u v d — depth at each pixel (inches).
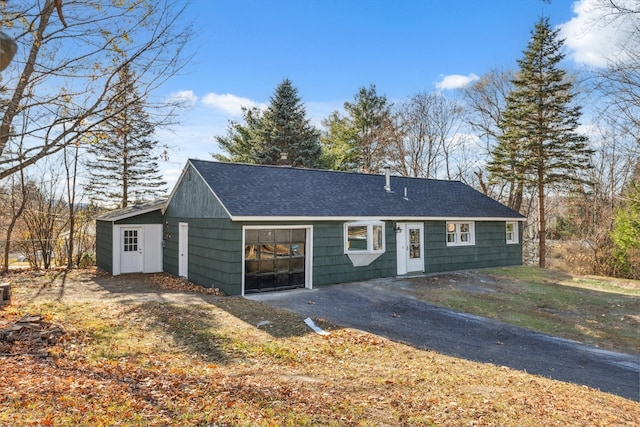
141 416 159.2
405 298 487.5
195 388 201.3
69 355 251.4
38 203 804.6
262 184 573.3
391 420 177.8
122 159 1125.1
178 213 631.8
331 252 546.0
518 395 226.4
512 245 790.5
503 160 941.2
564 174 884.0
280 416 170.9
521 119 901.2
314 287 528.4
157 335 311.9
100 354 261.6
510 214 786.8
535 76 879.1
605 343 364.5
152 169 1176.2
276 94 1328.7
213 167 577.0
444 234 686.5
